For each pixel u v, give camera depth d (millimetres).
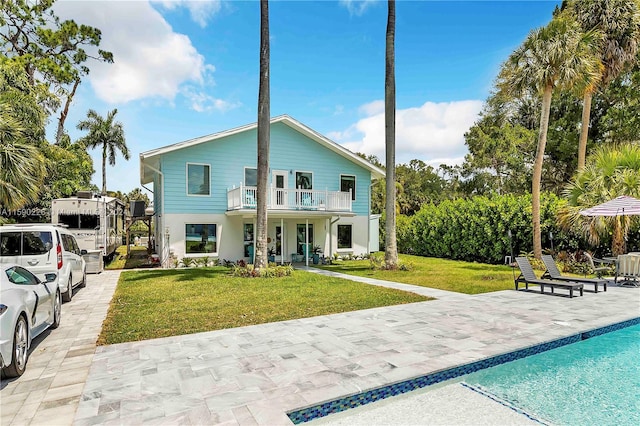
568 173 24625
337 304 8094
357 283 11281
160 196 17391
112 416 3240
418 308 7680
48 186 19516
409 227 25188
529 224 16375
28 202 9664
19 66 16016
